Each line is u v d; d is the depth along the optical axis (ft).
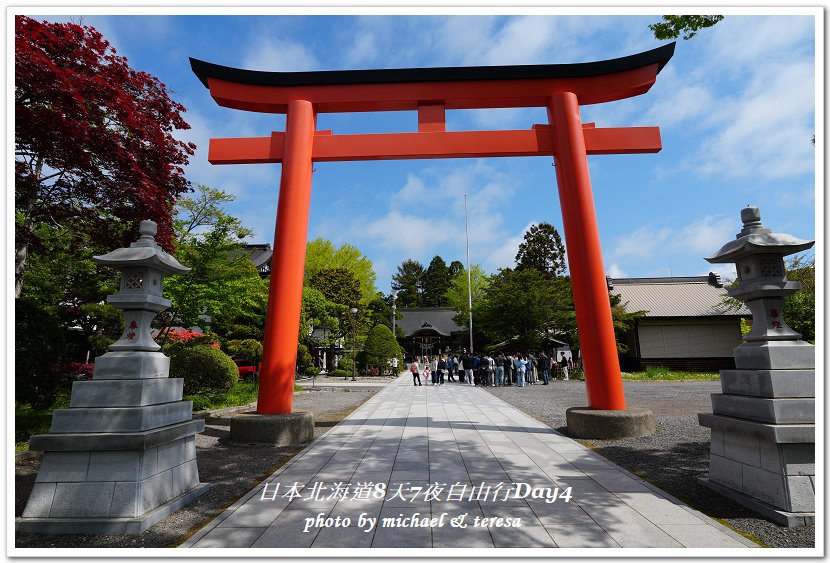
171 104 28.53
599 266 27.71
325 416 36.96
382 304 138.62
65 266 42.14
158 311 16.70
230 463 21.13
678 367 96.32
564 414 36.65
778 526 12.91
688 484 17.06
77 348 48.65
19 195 24.91
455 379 100.17
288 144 29.32
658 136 29.30
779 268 15.79
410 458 21.25
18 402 26.23
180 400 16.96
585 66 29.78
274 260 28.12
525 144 30.04
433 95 30.27
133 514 13.25
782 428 13.15
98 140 22.67
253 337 71.97
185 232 43.47
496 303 96.12
